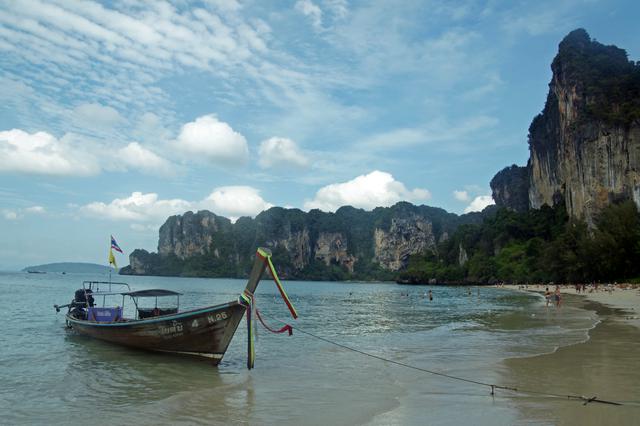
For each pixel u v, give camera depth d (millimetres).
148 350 16625
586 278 87625
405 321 31609
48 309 36156
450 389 11273
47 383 12570
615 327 23484
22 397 11133
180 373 13805
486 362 14477
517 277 115500
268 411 9648
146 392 11578
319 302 58938
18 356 16516
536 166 146625
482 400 10180
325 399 10539
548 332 22406
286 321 31594
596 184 96312
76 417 9547
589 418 8727
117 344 18094
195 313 14992
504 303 52938
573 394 10570
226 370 14219
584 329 22875
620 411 9219
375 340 20812
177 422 9055
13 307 37562
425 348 17984
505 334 22188
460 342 19562
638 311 34719
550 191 137250
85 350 17625
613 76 105312
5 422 9281
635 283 73312
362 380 12484
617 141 93250
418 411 9406
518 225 134375
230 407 9984
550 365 13828
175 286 109625
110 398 11008
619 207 84438
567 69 116125
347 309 45156
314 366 14617
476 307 46812
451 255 164750
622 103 97438
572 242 94062
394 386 11727
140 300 44375
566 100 116500
